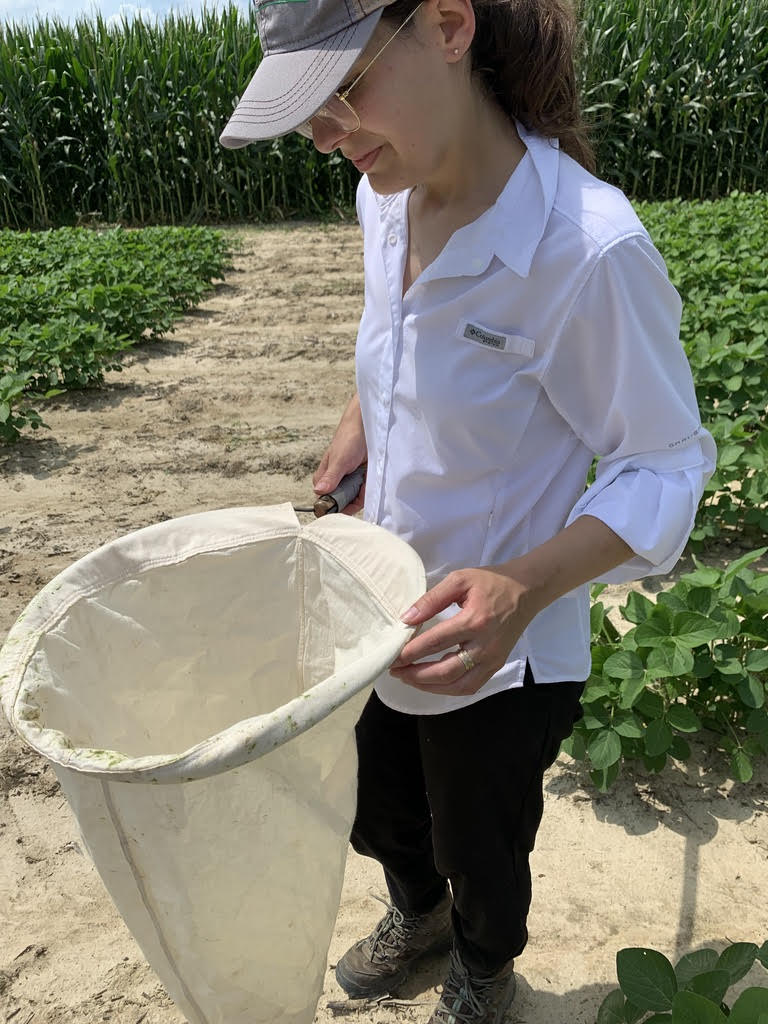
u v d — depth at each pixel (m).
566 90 1.42
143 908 1.20
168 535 1.48
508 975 1.91
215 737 1.05
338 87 1.19
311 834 1.27
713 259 6.88
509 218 1.33
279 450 5.30
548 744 1.62
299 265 10.56
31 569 4.04
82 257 9.00
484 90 1.36
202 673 1.57
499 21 1.30
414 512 1.56
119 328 7.30
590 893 2.37
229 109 13.95
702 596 2.78
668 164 14.17
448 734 1.59
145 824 1.11
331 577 1.51
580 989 2.11
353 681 1.14
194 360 7.05
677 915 2.30
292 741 1.17
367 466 1.76
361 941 2.15
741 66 13.73
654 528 1.36
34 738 1.12
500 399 1.43
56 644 1.33
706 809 2.64
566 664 1.59
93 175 14.20
